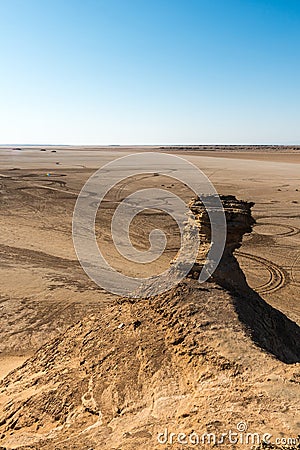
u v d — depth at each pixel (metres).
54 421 7.66
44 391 8.52
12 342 13.79
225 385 6.89
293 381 6.75
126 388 7.78
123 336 9.37
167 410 6.73
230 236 10.74
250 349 7.88
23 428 7.69
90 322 10.96
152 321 9.42
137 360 8.41
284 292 18.28
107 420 7.10
